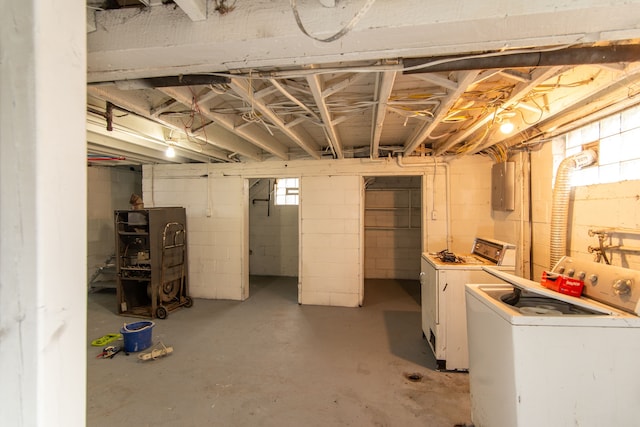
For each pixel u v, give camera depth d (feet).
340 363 8.74
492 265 8.37
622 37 3.56
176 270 13.84
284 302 14.62
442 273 8.41
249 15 3.65
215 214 15.24
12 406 2.16
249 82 6.10
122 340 10.31
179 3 3.46
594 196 7.48
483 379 5.52
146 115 7.57
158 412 6.68
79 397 2.35
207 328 11.39
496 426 5.04
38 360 2.12
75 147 2.33
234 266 15.11
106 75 4.67
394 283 18.42
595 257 7.38
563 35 3.54
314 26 3.53
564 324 4.44
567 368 4.44
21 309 2.12
